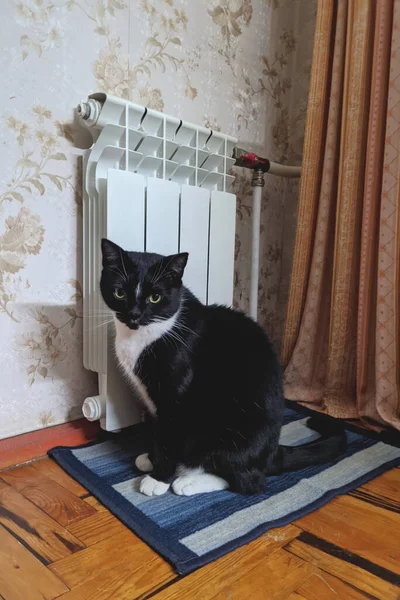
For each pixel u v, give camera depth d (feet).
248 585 2.18
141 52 4.03
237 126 5.07
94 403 3.61
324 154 4.81
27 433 3.60
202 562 2.29
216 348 3.12
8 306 3.41
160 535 2.50
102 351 3.56
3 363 3.43
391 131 4.13
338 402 4.64
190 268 4.01
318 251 4.78
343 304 4.56
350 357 4.70
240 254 5.31
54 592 2.11
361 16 4.31
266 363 3.22
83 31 3.60
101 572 2.25
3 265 3.34
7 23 3.18
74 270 3.78
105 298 3.11
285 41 5.49
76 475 3.19
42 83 3.40
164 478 3.02
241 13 4.90
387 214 4.19
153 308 3.00
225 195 4.24
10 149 3.28
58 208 3.61
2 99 3.21
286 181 5.81
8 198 3.31
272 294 5.82
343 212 4.50
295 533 2.61
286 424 4.31
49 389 3.73
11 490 3.03
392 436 3.99
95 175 3.49
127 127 3.46
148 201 3.56
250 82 5.14
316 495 3.00
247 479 2.98
